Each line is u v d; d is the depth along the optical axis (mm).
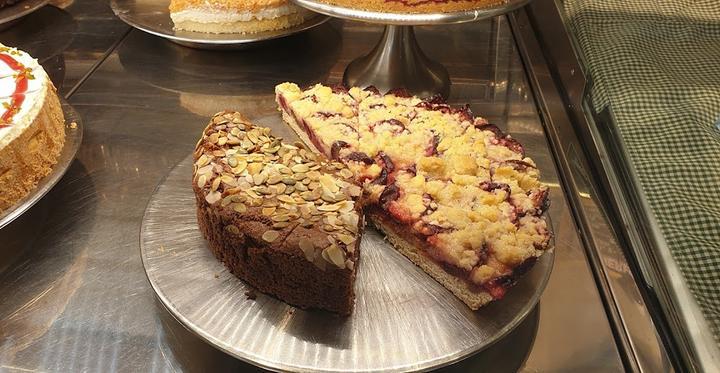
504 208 446
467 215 436
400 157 488
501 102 625
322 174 455
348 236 405
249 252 405
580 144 562
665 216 412
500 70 672
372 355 381
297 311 412
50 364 390
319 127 517
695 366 357
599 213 495
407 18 503
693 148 442
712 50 533
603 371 402
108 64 666
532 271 435
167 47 698
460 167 472
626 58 525
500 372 401
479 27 743
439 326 402
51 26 725
